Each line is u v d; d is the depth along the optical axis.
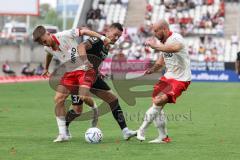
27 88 42.41
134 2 68.50
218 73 56.62
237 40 62.69
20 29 73.00
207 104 31.25
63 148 15.61
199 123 22.28
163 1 67.50
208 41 63.34
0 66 57.19
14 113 25.53
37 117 24.00
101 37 16.70
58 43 16.62
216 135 18.64
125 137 17.17
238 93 39.94
